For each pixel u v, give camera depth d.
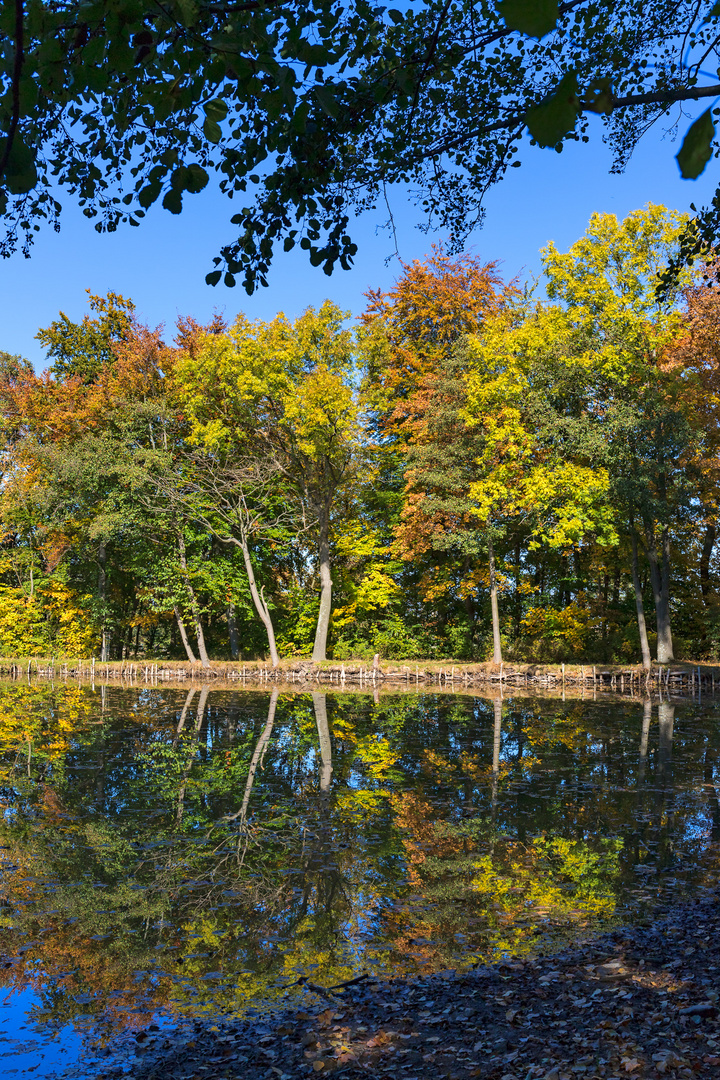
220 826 10.62
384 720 20.98
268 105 2.39
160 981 6.12
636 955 6.12
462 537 31.16
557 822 10.69
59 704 25.25
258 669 35.84
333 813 11.30
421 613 40.59
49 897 7.99
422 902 7.73
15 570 43.59
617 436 29.11
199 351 35.56
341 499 37.66
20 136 1.65
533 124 0.96
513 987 5.66
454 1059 4.57
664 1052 4.31
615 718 21.25
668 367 27.98
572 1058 4.39
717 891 7.80
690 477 30.39
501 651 35.25
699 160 0.89
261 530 38.12
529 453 30.20
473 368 31.95
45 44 1.89
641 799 11.98
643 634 30.23
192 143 3.20
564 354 28.69
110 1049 5.04
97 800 12.15
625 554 33.66
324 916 7.42
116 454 36.81
